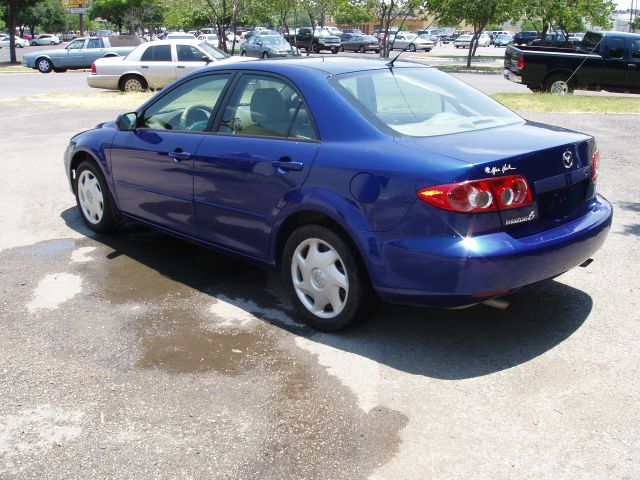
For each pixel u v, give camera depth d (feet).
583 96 52.19
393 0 89.71
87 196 19.69
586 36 55.83
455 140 12.01
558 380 11.29
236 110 14.71
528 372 11.57
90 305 14.75
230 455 9.50
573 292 14.93
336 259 12.62
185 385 11.37
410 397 10.87
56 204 23.17
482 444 9.64
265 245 13.94
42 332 13.42
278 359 12.21
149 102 17.16
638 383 11.16
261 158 13.51
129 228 20.68
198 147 15.11
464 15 101.60
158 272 16.81
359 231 11.80
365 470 9.13
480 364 11.88
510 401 10.70
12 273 16.70
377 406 10.64
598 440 9.67
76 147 19.45
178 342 12.96
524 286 11.41
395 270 11.52
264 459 9.41
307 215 13.07
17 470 9.27
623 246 17.88
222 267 17.20
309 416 10.40
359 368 11.82
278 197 13.21
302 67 13.93
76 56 93.04
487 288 10.93
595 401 10.64
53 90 65.57
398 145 11.78
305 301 13.48
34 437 10.02
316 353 12.42
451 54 152.66
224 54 60.08
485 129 12.98
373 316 13.96
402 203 11.24
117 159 17.85
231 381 11.48
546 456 9.34
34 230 20.27
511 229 11.27
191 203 15.60
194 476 9.08
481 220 10.88
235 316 14.14
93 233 20.01
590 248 12.53
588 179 12.93
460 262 10.75
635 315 13.70
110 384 11.44
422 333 13.14
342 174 12.06
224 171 14.37
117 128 18.17
